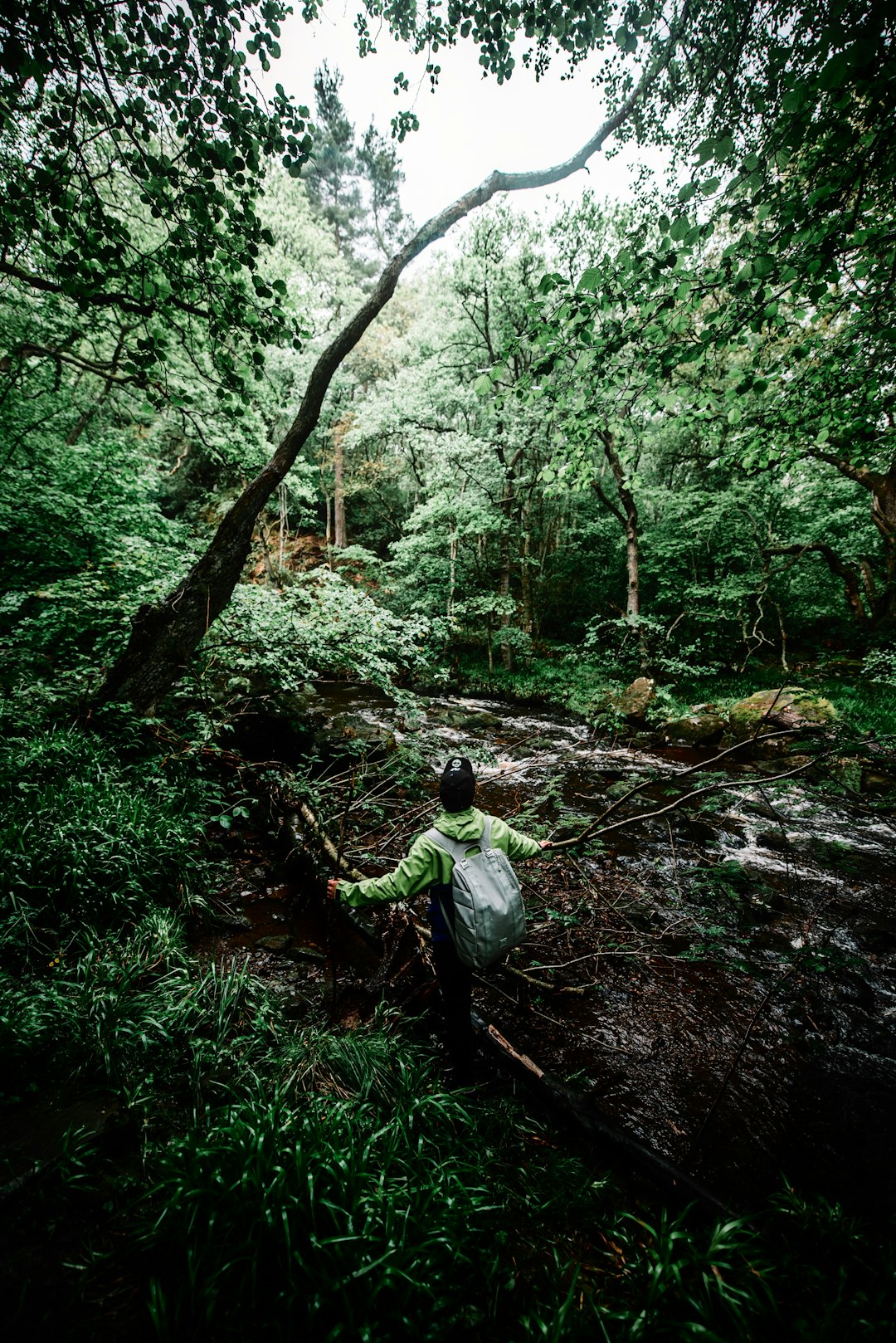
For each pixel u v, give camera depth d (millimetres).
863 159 2762
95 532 8203
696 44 4305
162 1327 1270
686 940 3904
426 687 14539
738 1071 2801
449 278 13602
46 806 3566
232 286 4355
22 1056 2072
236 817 4930
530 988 3289
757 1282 1581
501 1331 1441
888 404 4988
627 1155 2160
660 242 3256
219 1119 1945
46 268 4941
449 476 14953
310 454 21062
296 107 3572
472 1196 1800
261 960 3355
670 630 13961
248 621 6621
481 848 2361
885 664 11141
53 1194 1610
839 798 6695
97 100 3518
